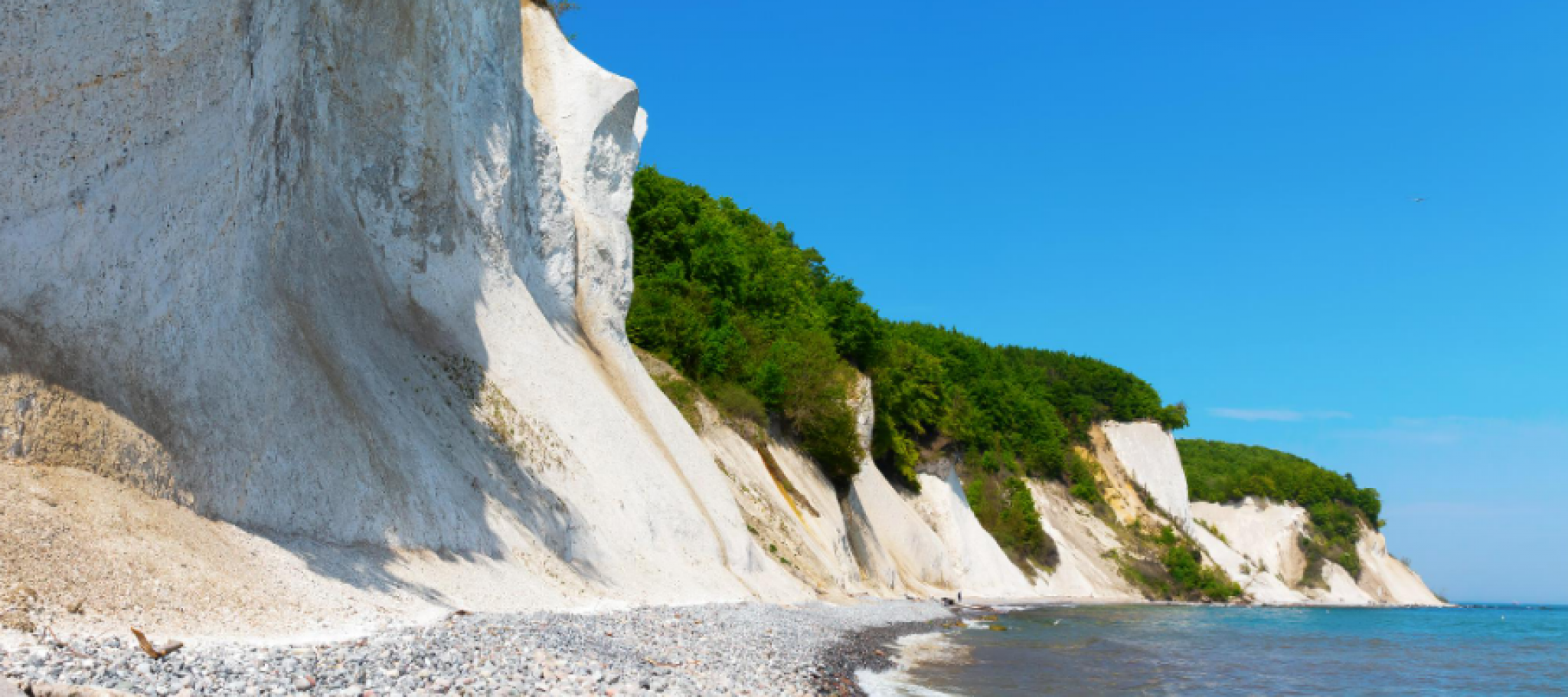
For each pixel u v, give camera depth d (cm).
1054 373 11500
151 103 1366
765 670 1698
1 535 981
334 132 2252
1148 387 11712
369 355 2041
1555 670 3173
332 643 1114
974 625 3984
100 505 1134
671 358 4288
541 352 2755
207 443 1352
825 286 7112
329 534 1531
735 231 6381
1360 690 2470
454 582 1677
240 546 1306
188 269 1417
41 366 1165
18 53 1212
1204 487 13500
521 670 1179
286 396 1569
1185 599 9412
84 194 1271
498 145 2839
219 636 1048
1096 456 10875
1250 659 3159
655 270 5153
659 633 1842
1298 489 13388
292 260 1867
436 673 1059
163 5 1382
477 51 2797
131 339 1300
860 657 2289
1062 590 8044
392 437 1850
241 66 1551
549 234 3131
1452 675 2970
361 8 2380
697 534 2898
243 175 1585
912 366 7162
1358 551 13325
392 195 2419
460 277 2573
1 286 1167
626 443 2847
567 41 3753
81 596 982
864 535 5325
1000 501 8300
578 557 2262
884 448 6575
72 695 736
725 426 4191
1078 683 2264
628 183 3675
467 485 2009
